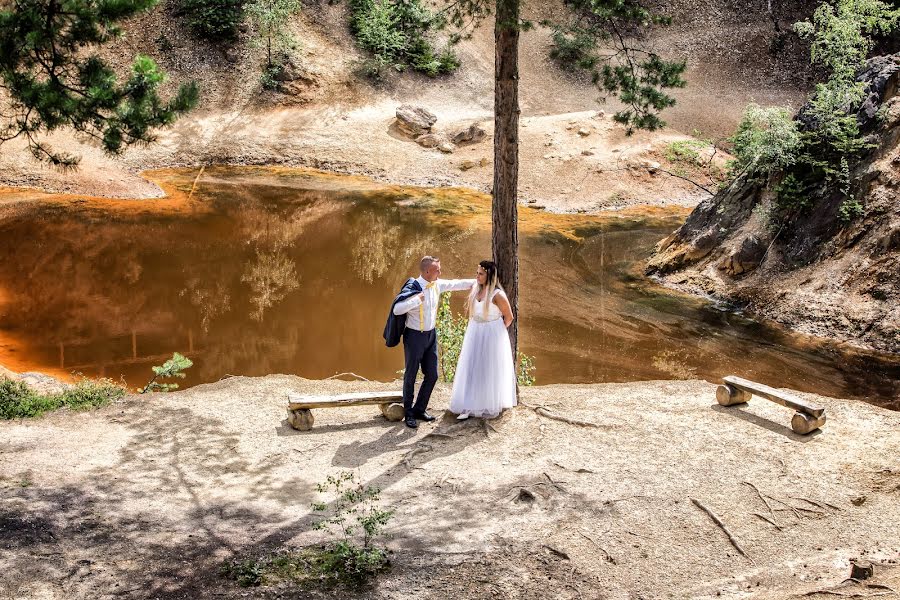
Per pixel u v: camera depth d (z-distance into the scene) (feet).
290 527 20.16
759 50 105.19
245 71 98.68
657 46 105.91
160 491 22.22
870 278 49.32
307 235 69.77
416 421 27.22
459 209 79.25
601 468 23.49
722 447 24.95
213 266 60.54
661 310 52.90
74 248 63.05
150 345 44.91
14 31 22.38
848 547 19.17
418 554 18.81
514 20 25.80
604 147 89.61
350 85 100.42
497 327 26.68
